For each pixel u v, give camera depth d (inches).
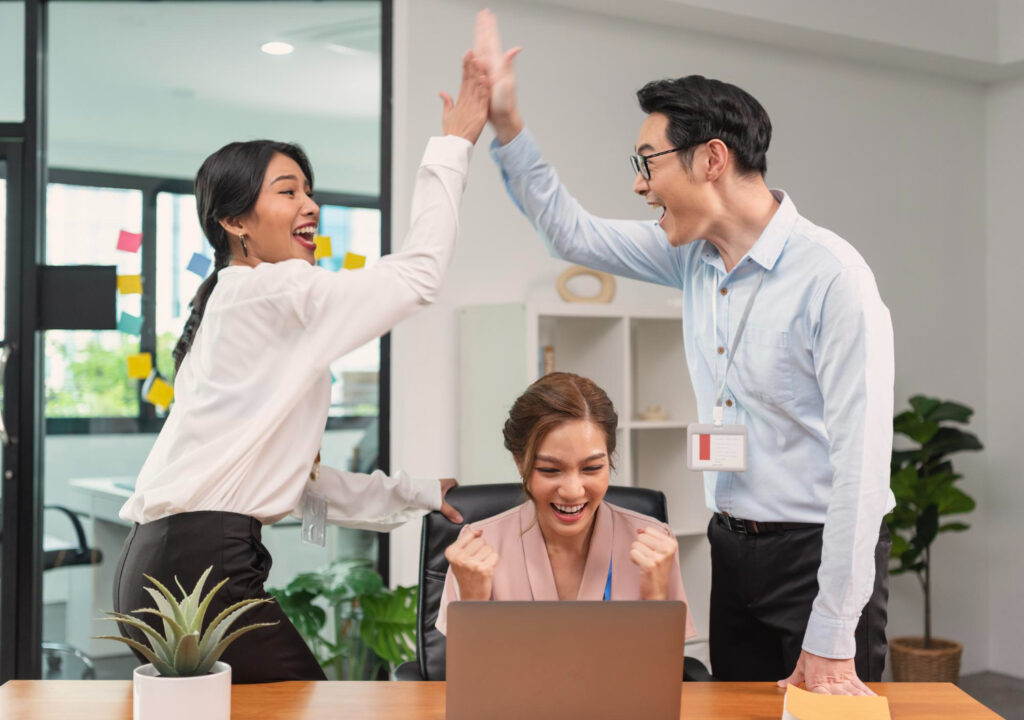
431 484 92.4
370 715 65.9
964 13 184.7
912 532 190.7
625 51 166.2
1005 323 198.5
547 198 88.7
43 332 148.1
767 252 75.6
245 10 152.8
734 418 80.0
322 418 82.5
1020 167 196.7
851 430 69.3
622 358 147.3
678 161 74.7
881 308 71.0
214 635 61.4
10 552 145.5
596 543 76.2
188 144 151.6
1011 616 197.0
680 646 58.6
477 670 57.9
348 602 149.3
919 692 71.1
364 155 154.5
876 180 188.7
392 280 78.3
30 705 67.5
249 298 77.7
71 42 149.3
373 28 155.3
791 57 180.5
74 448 148.6
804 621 78.7
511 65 84.4
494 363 145.8
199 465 77.0
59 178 148.6
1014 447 197.0
